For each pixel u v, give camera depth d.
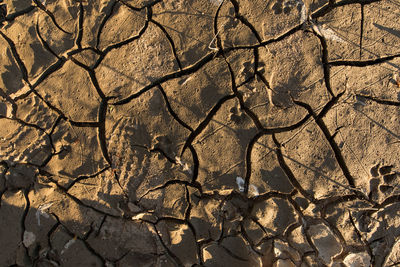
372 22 2.38
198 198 2.41
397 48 2.34
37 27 2.62
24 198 2.46
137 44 2.53
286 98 2.39
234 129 2.40
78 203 2.43
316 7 2.42
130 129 2.47
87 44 2.57
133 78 2.51
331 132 2.33
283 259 2.28
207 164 2.41
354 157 2.30
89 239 2.39
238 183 2.38
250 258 2.34
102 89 2.53
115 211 2.41
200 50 2.47
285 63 2.40
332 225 2.28
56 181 2.48
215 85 2.44
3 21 2.67
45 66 2.59
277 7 2.45
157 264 2.38
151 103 2.47
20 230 2.43
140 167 2.45
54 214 2.43
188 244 2.36
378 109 2.30
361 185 2.27
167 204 2.42
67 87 2.55
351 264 2.22
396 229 2.22
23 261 2.40
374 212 2.25
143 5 2.56
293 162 2.35
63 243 2.39
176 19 2.52
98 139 2.49
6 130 2.56
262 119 2.39
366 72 2.34
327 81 2.37
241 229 2.36
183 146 2.44
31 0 2.66
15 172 2.50
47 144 2.52
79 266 2.38
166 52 2.50
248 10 2.47
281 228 2.32
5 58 2.62
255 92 2.41
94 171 2.47
